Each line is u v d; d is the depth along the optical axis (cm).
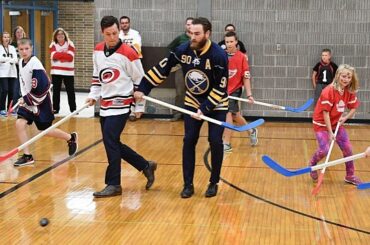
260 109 1193
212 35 1184
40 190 628
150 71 596
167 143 911
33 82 720
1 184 652
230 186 655
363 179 696
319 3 1156
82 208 563
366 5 1145
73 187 641
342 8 1152
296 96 1180
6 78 1207
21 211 552
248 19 1173
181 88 1159
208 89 584
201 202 588
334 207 579
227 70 575
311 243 472
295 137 993
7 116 1186
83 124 1100
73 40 1780
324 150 668
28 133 986
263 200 601
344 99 659
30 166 741
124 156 621
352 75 648
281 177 702
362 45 1155
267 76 1182
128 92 596
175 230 502
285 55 1174
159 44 1193
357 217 546
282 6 1164
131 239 478
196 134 601
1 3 1576
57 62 1233
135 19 1193
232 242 473
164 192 625
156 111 1202
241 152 853
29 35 1719
